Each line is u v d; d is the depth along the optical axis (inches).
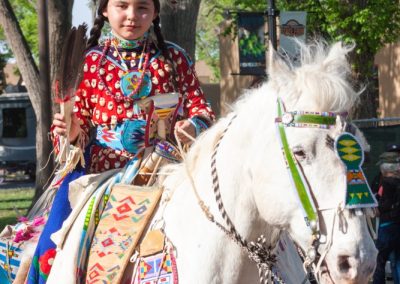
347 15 610.5
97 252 164.1
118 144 179.6
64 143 177.2
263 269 151.8
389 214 382.6
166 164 172.7
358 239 129.3
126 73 180.7
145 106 173.0
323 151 133.8
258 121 146.8
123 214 166.2
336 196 131.9
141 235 162.1
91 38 187.0
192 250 153.6
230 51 1151.0
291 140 136.2
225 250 151.8
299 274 163.5
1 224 681.0
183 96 186.2
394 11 622.8
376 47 623.2
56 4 573.3
